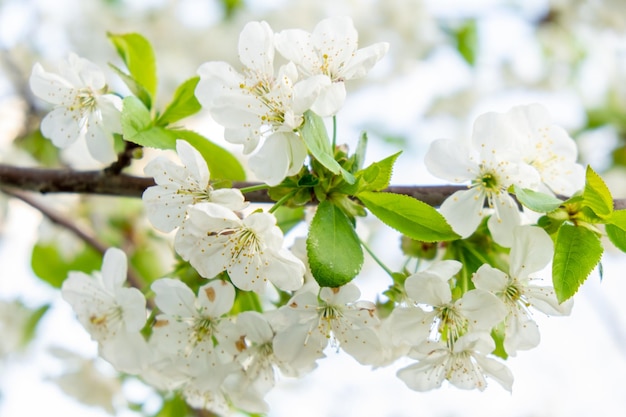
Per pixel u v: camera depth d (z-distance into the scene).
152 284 0.56
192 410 0.65
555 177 0.57
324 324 0.55
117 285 0.57
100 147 0.57
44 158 0.77
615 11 0.96
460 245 0.57
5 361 0.77
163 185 0.55
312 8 0.95
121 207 0.75
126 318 0.56
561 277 0.54
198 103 0.58
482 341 0.54
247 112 0.54
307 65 0.55
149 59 0.59
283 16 0.95
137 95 0.58
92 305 0.57
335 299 0.55
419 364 0.55
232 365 0.56
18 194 0.69
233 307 0.57
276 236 0.54
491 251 0.56
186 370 0.56
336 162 0.54
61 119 0.57
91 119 0.57
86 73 0.57
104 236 0.75
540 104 0.57
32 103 0.79
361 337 0.55
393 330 0.55
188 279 0.57
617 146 0.91
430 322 0.54
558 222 0.55
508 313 0.55
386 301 0.57
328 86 0.54
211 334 0.56
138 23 0.93
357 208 0.55
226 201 0.54
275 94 0.54
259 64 0.55
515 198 0.57
